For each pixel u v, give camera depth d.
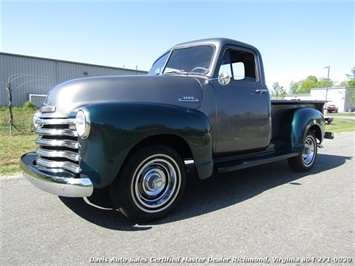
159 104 3.10
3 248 2.47
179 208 3.44
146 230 2.85
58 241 2.60
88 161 2.65
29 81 21.95
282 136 5.05
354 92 46.66
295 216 3.24
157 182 3.04
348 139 11.00
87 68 27.05
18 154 5.94
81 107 2.73
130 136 2.73
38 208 3.35
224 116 3.79
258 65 4.39
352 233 2.85
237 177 4.93
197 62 3.94
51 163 2.94
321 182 4.66
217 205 3.55
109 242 2.60
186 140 3.14
